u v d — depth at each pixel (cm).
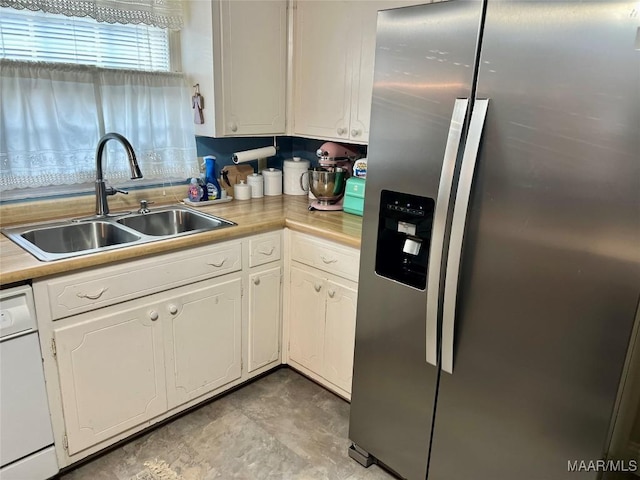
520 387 134
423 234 153
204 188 250
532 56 116
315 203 249
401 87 146
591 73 107
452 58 132
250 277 221
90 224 205
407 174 151
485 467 149
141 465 187
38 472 168
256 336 233
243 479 183
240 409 224
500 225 129
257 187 271
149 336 188
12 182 190
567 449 128
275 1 236
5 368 151
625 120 104
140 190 237
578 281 117
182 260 191
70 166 206
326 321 221
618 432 131
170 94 231
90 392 175
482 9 123
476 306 139
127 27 217
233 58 227
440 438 160
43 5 180
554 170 117
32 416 162
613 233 110
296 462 192
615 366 115
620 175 106
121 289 175
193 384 211
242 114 238
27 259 157
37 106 192
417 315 157
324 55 234
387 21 146
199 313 204
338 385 224
